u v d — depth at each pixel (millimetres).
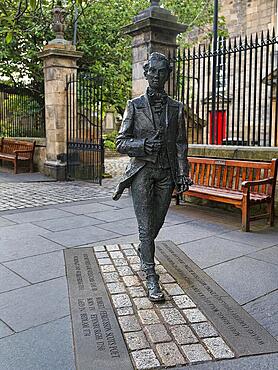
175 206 7703
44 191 9680
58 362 2656
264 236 5656
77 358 2668
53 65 11500
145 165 3596
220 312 3330
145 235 3678
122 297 3596
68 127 11812
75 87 11578
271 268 4387
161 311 3330
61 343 2879
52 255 4773
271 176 6188
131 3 15828
